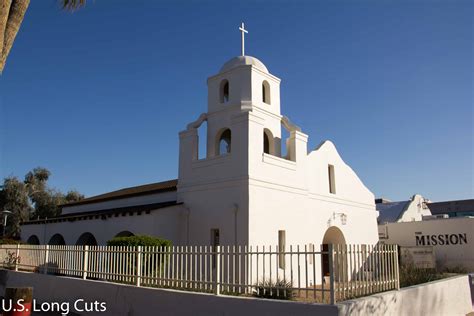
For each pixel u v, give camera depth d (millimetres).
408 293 10305
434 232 25578
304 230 17391
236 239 14836
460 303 13742
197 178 16938
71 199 49344
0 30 7641
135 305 10344
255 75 17203
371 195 24812
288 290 9195
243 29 18656
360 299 8250
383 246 10016
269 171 15992
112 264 11781
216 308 8750
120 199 23719
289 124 18125
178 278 10016
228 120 17016
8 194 41875
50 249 14422
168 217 16609
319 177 19781
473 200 39938
